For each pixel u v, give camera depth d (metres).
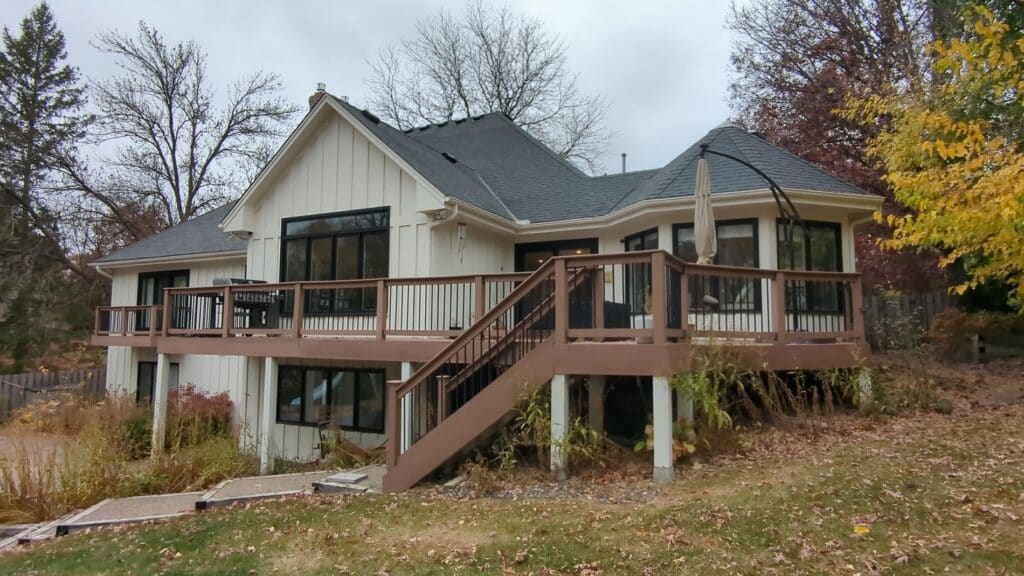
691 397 6.24
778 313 7.50
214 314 11.11
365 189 11.14
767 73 19.11
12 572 4.96
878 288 15.39
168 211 27.53
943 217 5.46
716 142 11.00
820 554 3.84
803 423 7.42
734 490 5.16
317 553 4.65
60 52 27.70
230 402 12.56
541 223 11.66
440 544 4.60
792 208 8.63
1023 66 6.10
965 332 11.24
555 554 4.17
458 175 12.66
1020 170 5.00
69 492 8.06
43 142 26.09
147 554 5.04
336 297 11.05
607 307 7.43
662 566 3.84
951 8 10.98
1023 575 3.34
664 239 10.08
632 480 5.94
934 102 8.64
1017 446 5.79
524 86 29.48
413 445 6.77
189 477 9.04
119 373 15.72
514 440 6.68
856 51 17.09
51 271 24.78
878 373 8.25
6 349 21.88
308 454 11.19
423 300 10.28
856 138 16.67
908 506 4.48
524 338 6.91
